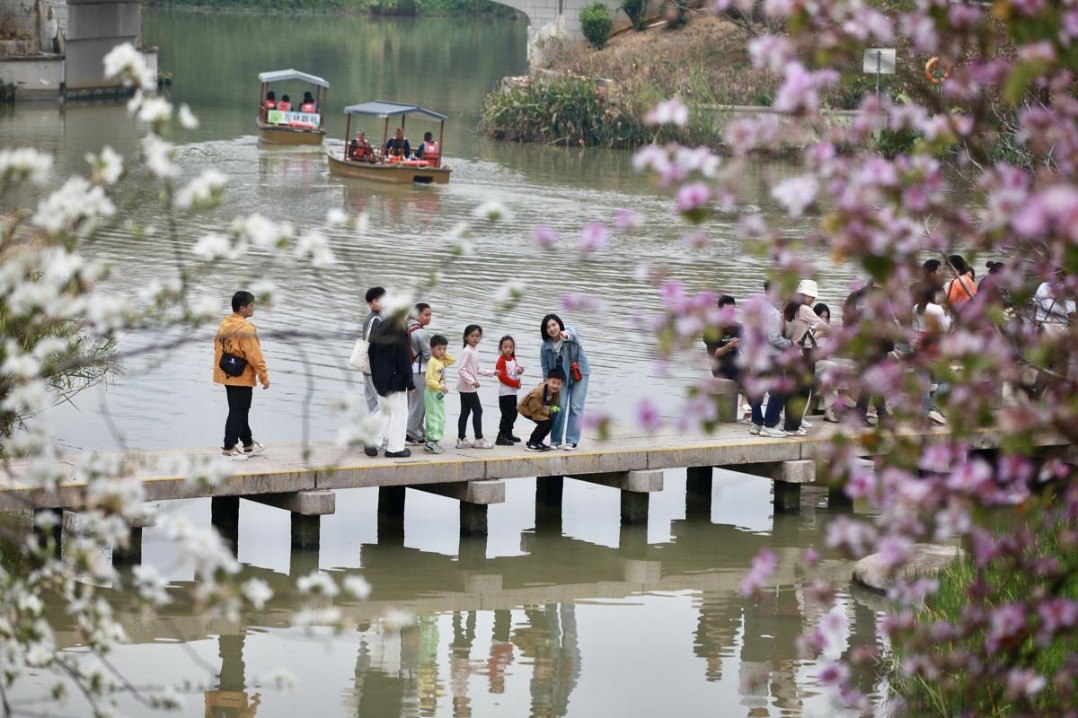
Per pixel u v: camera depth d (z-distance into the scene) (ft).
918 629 71.51
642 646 124.47
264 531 152.56
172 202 58.18
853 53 50.11
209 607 59.52
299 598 133.18
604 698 112.27
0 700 104.94
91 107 579.48
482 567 145.18
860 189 48.96
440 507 165.37
